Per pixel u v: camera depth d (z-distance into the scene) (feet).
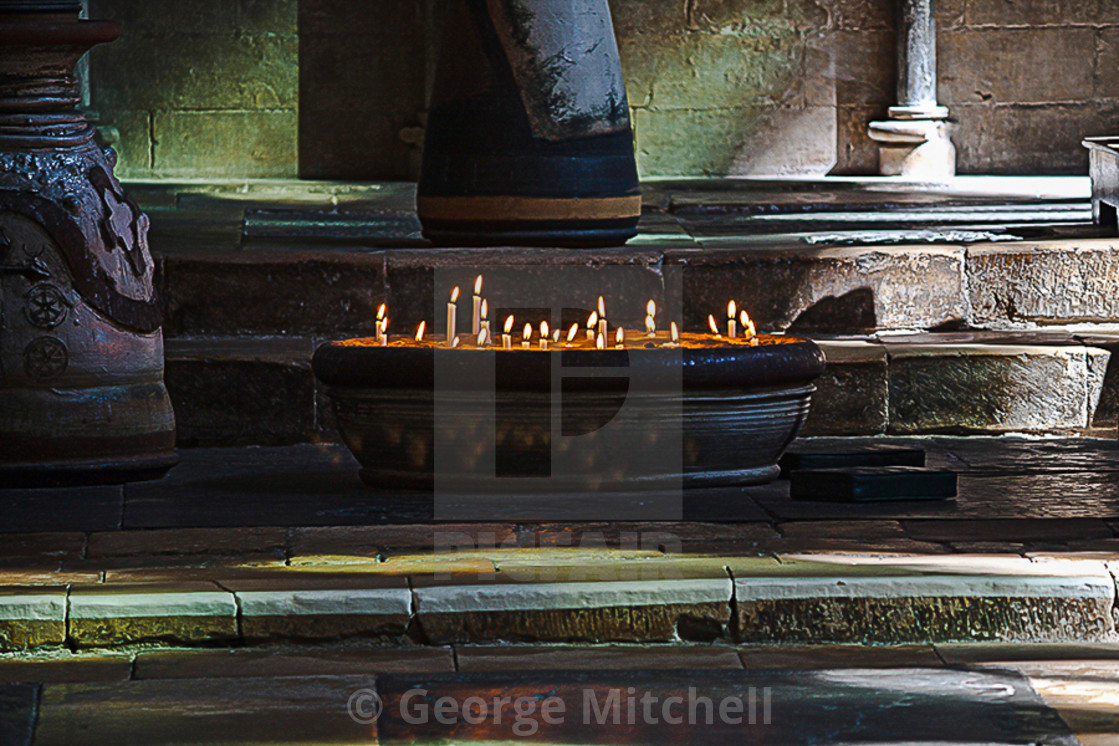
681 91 64.39
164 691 20.54
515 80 36.37
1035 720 19.35
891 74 63.98
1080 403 34.42
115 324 29.73
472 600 22.56
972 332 37.55
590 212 36.83
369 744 18.76
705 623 22.70
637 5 63.87
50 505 28.12
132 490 29.48
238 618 22.29
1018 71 63.46
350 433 29.09
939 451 32.76
